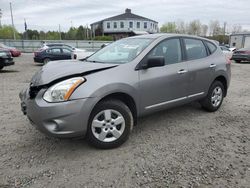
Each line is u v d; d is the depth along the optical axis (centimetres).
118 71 348
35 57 1587
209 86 492
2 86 809
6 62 1200
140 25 6538
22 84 852
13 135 395
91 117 330
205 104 507
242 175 289
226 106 570
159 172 296
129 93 352
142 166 308
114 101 346
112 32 6600
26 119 470
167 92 406
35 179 280
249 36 3972
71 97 307
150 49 388
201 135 403
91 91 316
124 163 315
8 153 337
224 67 515
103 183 275
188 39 464
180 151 347
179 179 281
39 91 317
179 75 420
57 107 301
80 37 7375
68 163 315
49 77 326
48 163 314
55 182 276
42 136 391
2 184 270
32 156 330
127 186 270
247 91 751
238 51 1823
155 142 375
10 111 521
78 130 315
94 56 443
